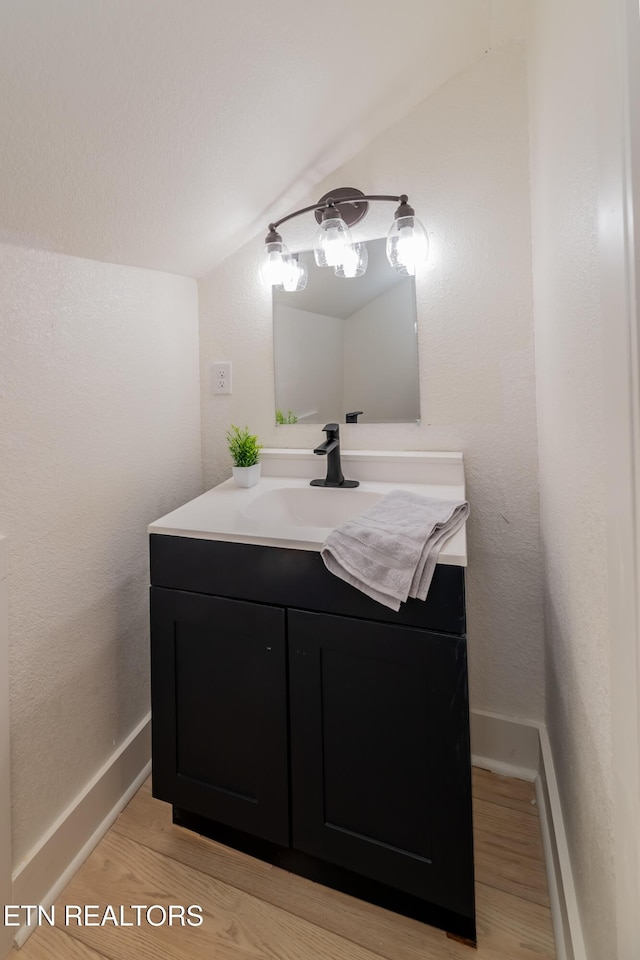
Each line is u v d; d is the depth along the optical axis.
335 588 0.98
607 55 0.51
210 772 1.14
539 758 1.37
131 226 1.17
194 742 1.15
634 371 0.49
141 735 1.41
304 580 1.00
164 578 1.13
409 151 1.38
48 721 1.09
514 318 1.33
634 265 0.48
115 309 1.29
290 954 0.96
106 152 0.90
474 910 0.94
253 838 1.16
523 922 1.01
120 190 1.02
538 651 1.40
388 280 1.46
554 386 1.00
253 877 1.12
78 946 0.98
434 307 1.41
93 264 1.21
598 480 0.66
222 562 1.07
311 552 0.99
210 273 1.64
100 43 0.71
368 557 0.94
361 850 1.01
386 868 1.00
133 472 1.38
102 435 1.25
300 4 0.84
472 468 1.42
